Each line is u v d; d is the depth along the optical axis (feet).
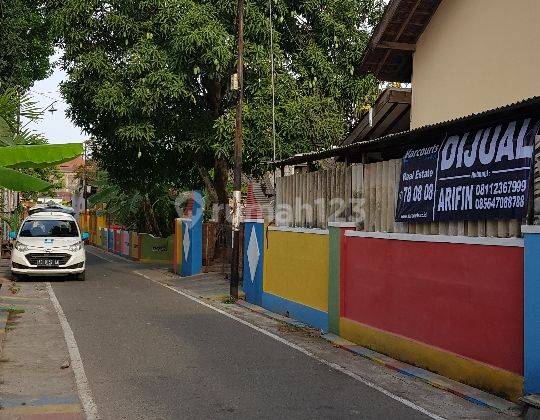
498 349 22.00
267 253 44.42
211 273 68.44
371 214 31.81
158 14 60.08
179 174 80.33
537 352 19.90
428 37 39.34
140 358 27.61
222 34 58.23
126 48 62.95
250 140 60.23
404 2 37.88
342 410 20.36
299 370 25.96
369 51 42.19
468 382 23.29
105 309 42.45
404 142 28.81
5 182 25.13
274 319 39.65
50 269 58.75
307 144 61.21
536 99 19.74
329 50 65.87
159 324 36.73
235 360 27.58
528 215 21.08
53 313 40.22
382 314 29.58
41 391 22.29
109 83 61.36
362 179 32.76
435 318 25.61
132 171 77.30
